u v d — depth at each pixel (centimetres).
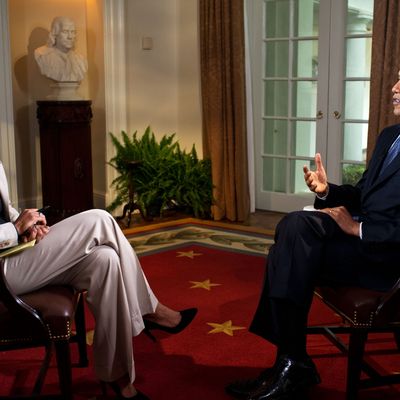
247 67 532
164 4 571
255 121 560
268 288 223
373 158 235
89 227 215
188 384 239
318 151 527
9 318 197
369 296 206
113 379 218
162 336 285
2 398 205
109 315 213
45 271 209
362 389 231
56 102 495
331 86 512
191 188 551
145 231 496
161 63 578
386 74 427
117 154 552
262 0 536
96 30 547
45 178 514
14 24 530
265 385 217
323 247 217
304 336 219
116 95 550
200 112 572
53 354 264
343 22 499
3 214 226
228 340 280
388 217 217
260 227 507
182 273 380
